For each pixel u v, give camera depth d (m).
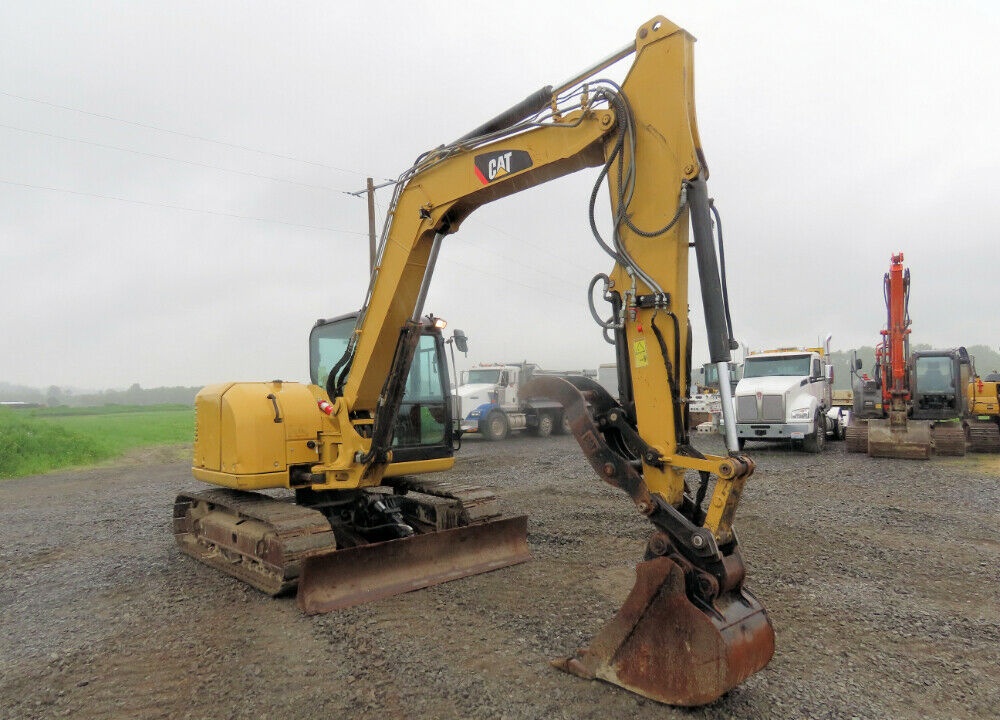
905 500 9.07
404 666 4.01
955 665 3.98
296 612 5.04
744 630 3.35
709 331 3.64
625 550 6.66
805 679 3.78
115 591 5.77
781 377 15.95
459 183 5.26
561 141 4.50
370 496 7.06
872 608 4.96
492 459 14.82
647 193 3.90
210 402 6.57
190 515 7.23
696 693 3.28
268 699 3.65
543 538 7.16
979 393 16.75
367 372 6.02
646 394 3.80
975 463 12.97
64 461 17.88
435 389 6.79
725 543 3.45
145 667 4.12
